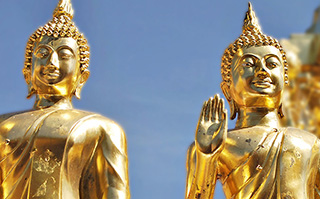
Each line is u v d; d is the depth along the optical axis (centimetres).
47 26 1234
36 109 1212
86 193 1169
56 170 1135
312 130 1623
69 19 1264
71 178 1149
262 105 1223
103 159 1180
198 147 1112
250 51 1228
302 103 1636
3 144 1159
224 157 1186
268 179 1160
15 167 1143
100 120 1196
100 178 1174
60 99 1221
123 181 1170
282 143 1181
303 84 1658
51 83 1209
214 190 1138
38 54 1215
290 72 1653
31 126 1165
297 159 1171
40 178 1129
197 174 1123
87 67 1251
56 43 1221
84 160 1172
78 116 1186
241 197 1162
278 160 1170
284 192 1150
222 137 1106
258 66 1219
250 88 1214
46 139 1151
